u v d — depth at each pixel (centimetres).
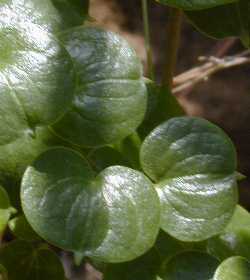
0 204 26
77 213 25
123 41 27
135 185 26
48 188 25
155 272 28
